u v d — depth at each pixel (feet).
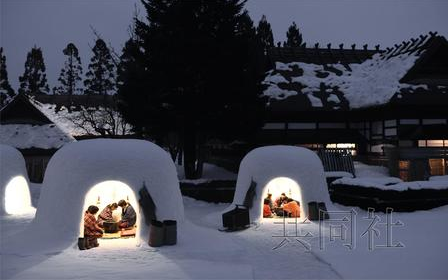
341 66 97.45
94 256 26.40
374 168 76.33
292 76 90.79
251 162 44.27
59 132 79.36
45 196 32.19
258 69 65.57
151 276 22.63
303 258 27.96
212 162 100.07
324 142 81.20
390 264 25.68
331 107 80.84
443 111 78.33
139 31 64.34
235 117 61.16
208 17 61.16
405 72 80.89
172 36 59.67
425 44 86.07
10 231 35.24
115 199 36.55
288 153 43.88
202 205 59.36
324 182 44.83
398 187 48.34
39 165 76.33
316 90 85.97
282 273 24.64
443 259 26.66
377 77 87.25
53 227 29.71
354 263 26.02
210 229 36.09
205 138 71.77
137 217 30.45
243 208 39.11
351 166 71.56
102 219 31.83
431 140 77.97
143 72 61.82
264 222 40.32
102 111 85.66
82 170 30.48
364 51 104.68
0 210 42.98
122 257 26.32
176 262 25.46
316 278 23.67
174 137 78.59
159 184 31.78
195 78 61.16
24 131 77.82
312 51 101.35
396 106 75.77
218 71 60.49
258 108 62.44
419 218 43.37
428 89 78.23
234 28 63.67
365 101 79.71
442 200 49.90
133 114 61.98
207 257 27.07
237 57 61.87
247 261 26.58
